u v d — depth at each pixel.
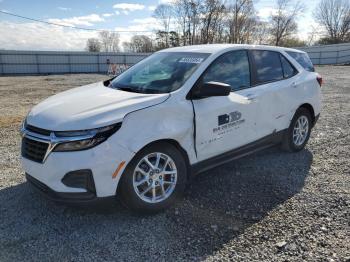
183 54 4.54
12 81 26.59
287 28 68.88
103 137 3.18
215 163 4.19
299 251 2.98
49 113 3.49
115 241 3.17
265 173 4.73
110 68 33.88
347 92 13.38
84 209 3.75
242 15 62.69
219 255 2.95
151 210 3.58
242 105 4.34
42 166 3.26
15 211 3.73
